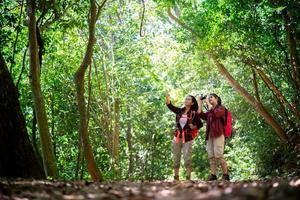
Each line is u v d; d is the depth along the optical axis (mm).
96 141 28359
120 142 32562
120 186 6352
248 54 20391
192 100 12656
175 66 29188
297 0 16578
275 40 18750
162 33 28422
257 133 25578
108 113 27328
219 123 12211
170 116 33031
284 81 22453
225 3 17891
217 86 31438
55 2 14805
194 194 4387
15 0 14266
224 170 12211
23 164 8422
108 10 25516
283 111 22562
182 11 22516
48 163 11805
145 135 31578
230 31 19078
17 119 8508
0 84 8328
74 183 6949
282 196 3711
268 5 16656
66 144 25109
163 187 6188
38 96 12000
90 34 13352
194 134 12547
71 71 23109
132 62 27781
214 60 23000
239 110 28328
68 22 16469
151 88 32875
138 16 27641
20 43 17141
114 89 27641
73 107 24562
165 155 31156
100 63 27609
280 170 21188
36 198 4680
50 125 24516
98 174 12688
